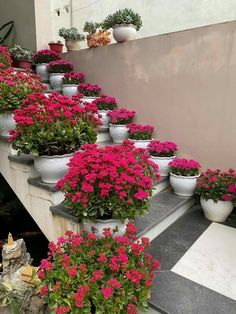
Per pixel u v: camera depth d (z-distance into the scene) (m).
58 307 1.05
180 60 2.41
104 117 2.92
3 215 2.73
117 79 3.00
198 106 2.37
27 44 3.94
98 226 1.46
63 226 1.65
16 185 2.03
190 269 1.53
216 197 2.07
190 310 1.22
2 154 2.13
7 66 2.71
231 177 2.12
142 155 1.61
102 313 1.07
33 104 1.71
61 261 1.19
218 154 2.32
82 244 1.29
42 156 1.67
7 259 1.52
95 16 4.30
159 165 2.39
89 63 3.26
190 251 1.71
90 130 1.80
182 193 2.31
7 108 2.00
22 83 2.18
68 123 1.70
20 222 2.83
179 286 1.38
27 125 1.60
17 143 1.64
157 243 1.80
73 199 1.34
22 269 1.49
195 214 2.27
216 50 2.18
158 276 1.46
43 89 2.33
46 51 3.55
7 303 1.32
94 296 1.09
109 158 1.38
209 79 2.26
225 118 2.23
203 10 3.53
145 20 3.98
